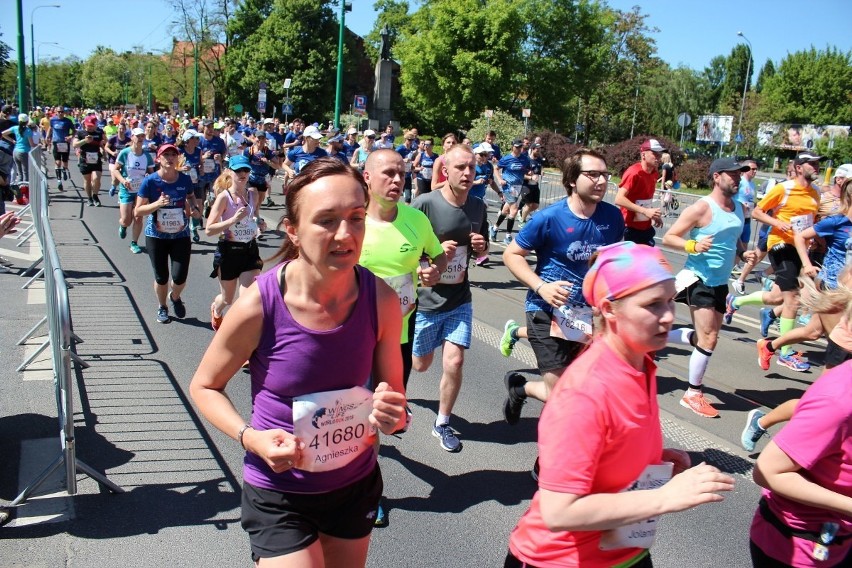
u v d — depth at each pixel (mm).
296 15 63312
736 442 5094
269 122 22594
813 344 7961
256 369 2262
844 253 6141
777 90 70312
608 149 34312
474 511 3996
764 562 2461
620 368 1968
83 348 6453
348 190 2100
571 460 1889
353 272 2262
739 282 9273
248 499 2320
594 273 2057
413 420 5254
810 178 7180
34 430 4707
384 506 4020
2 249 10508
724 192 5238
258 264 6539
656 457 2104
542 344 4379
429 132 66938
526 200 13578
